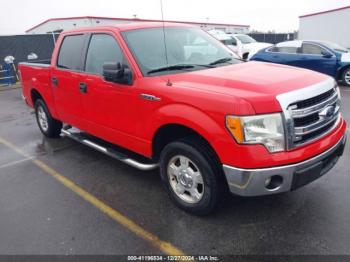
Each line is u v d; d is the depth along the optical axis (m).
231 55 4.36
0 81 14.67
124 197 3.82
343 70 10.16
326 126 3.11
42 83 5.46
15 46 15.26
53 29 26.36
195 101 2.93
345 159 4.48
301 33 28.08
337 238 2.89
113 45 3.95
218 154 2.81
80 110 4.61
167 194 3.82
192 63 3.87
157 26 4.25
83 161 4.97
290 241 2.88
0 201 3.88
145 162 4.00
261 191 2.75
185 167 3.28
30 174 4.61
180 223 3.24
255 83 2.94
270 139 2.68
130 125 3.74
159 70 3.62
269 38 29.75
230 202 3.51
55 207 3.68
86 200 3.80
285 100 2.70
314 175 2.89
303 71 3.46
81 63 4.47
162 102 3.22
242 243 2.89
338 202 3.45
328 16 25.73
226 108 2.71
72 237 3.12
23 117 8.15
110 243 3.01
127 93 3.62
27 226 3.34
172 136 3.52
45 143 5.91
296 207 3.38
